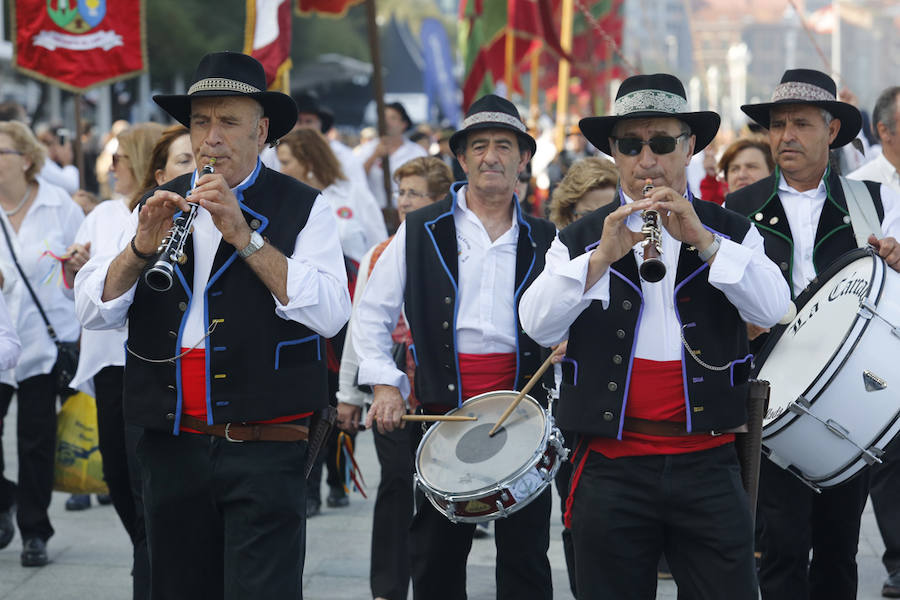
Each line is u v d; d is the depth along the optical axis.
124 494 8.26
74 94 11.40
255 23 11.50
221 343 5.53
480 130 6.71
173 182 5.83
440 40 27.55
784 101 6.98
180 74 48.25
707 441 5.45
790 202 7.22
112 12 11.39
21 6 11.34
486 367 6.70
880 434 6.10
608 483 5.48
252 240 5.38
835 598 7.11
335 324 5.61
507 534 6.52
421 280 6.77
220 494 5.57
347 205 11.39
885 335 6.09
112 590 8.65
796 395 6.17
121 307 5.59
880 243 6.47
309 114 14.30
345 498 11.09
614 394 5.44
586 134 5.76
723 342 5.46
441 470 6.16
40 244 9.48
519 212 6.85
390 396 6.76
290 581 5.56
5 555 9.55
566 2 22.39
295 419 5.71
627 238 5.33
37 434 9.23
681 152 5.55
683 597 5.55
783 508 6.76
